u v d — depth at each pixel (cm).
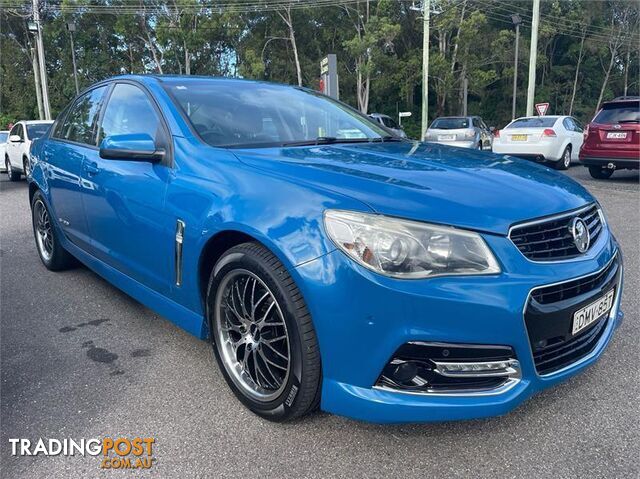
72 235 406
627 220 671
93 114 384
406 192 211
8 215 798
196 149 275
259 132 307
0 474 207
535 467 206
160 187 278
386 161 256
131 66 3981
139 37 3788
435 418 199
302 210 211
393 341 193
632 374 276
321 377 211
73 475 206
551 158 1300
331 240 200
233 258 232
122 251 324
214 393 264
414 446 221
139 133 297
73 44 3516
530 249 209
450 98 3741
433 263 193
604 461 209
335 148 288
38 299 402
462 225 198
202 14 3462
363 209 200
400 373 200
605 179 1101
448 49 3559
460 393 200
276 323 224
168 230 270
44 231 479
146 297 309
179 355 306
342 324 197
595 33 4209
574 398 254
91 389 269
